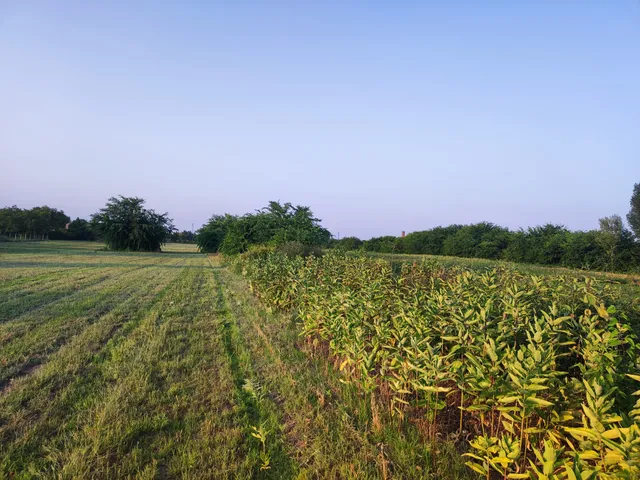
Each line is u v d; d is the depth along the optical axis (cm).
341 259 1088
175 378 492
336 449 327
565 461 215
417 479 290
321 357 563
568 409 271
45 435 351
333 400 430
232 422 383
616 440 236
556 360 364
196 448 329
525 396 248
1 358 555
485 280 496
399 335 395
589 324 312
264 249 2011
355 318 448
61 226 9875
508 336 326
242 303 1077
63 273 1811
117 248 5453
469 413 374
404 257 2222
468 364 327
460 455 308
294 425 380
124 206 5559
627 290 601
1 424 373
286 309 874
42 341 647
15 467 303
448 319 390
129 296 1183
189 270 2281
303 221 2359
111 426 361
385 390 416
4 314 855
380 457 313
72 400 422
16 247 4591
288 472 308
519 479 274
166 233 5853
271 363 554
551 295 445
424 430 348
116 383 472
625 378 285
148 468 299
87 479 288
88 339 662
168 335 708
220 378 491
